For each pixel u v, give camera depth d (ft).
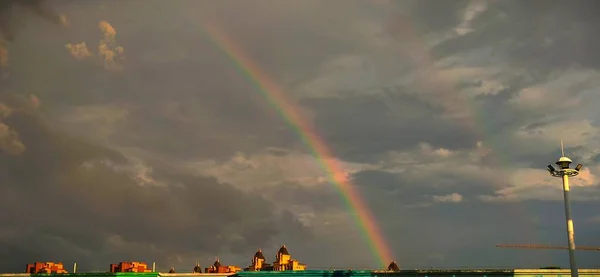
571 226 143.33
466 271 187.42
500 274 184.55
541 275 184.44
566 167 145.38
